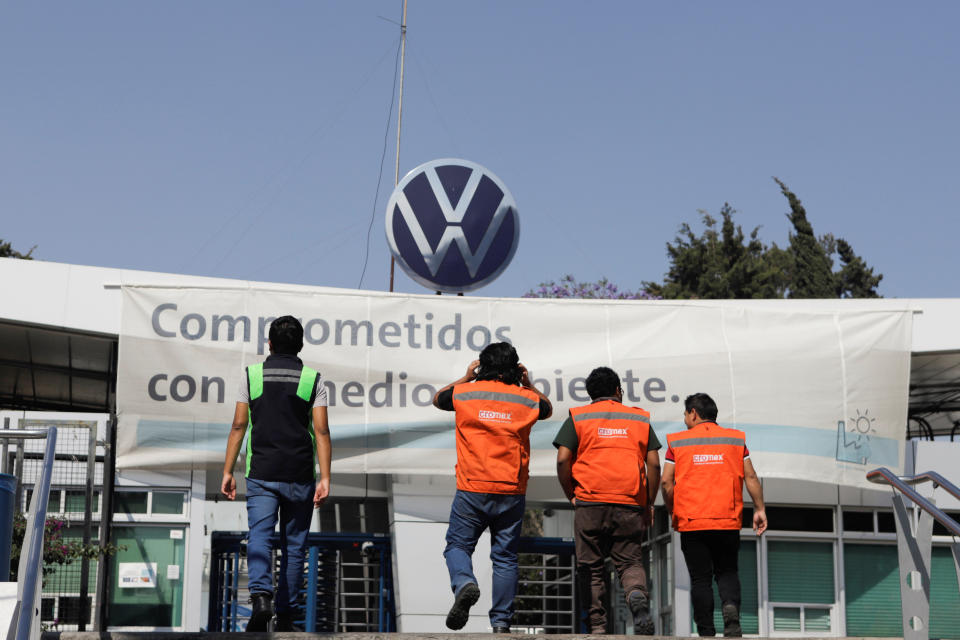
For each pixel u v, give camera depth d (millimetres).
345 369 15648
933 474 10844
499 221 18062
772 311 16469
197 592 16172
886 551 17859
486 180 18125
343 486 18031
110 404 16625
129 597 16047
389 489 17625
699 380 16094
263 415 8992
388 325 15859
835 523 17844
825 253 62344
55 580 16109
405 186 17938
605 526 9820
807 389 16250
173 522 16266
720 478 10680
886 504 17953
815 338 16422
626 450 9945
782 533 17734
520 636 8414
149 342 15273
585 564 9844
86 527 15680
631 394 15969
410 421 15641
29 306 16109
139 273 16328
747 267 57625
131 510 16281
